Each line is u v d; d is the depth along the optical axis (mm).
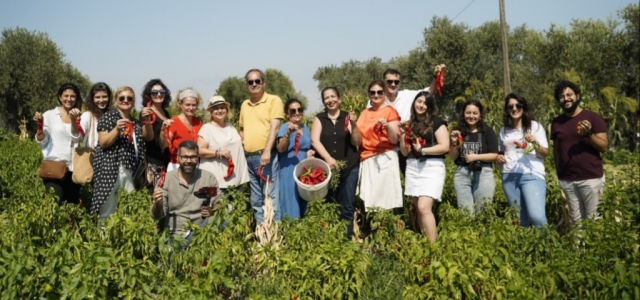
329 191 7574
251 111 7547
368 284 5562
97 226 6312
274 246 6141
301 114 7418
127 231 5371
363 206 7875
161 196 6199
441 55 34250
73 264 4707
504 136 7027
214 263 4715
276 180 7520
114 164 6699
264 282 5707
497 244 5258
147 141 7043
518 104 6812
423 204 6695
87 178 7020
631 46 28719
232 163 7027
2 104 33000
